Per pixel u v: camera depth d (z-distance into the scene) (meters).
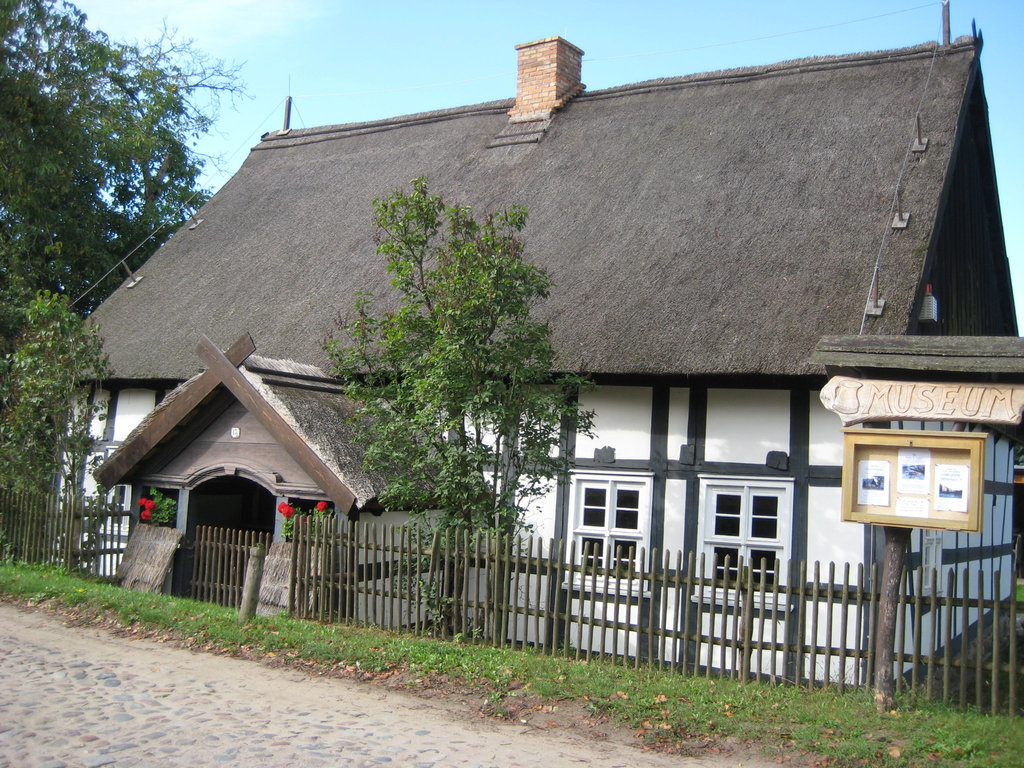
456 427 9.23
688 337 10.46
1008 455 15.61
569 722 6.83
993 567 14.23
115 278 23.58
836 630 9.44
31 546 12.88
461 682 7.68
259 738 6.24
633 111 16.41
